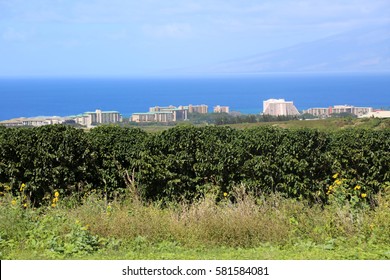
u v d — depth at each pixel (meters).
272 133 10.20
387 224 8.33
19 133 10.10
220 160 10.09
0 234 8.01
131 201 10.05
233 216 8.78
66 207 9.74
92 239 8.01
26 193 10.03
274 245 8.23
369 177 10.19
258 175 10.09
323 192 10.13
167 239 8.40
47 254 7.51
